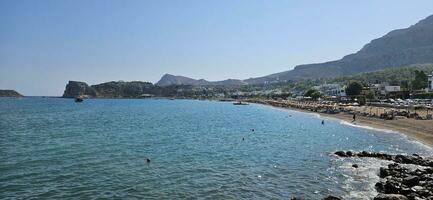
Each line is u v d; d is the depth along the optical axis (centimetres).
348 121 10738
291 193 3228
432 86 19700
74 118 12131
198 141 6550
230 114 15100
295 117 13100
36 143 5938
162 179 3656
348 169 4128
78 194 3123
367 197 3067
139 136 7175
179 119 12125
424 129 7812
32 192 3155
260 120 11825
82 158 4625
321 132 8119
